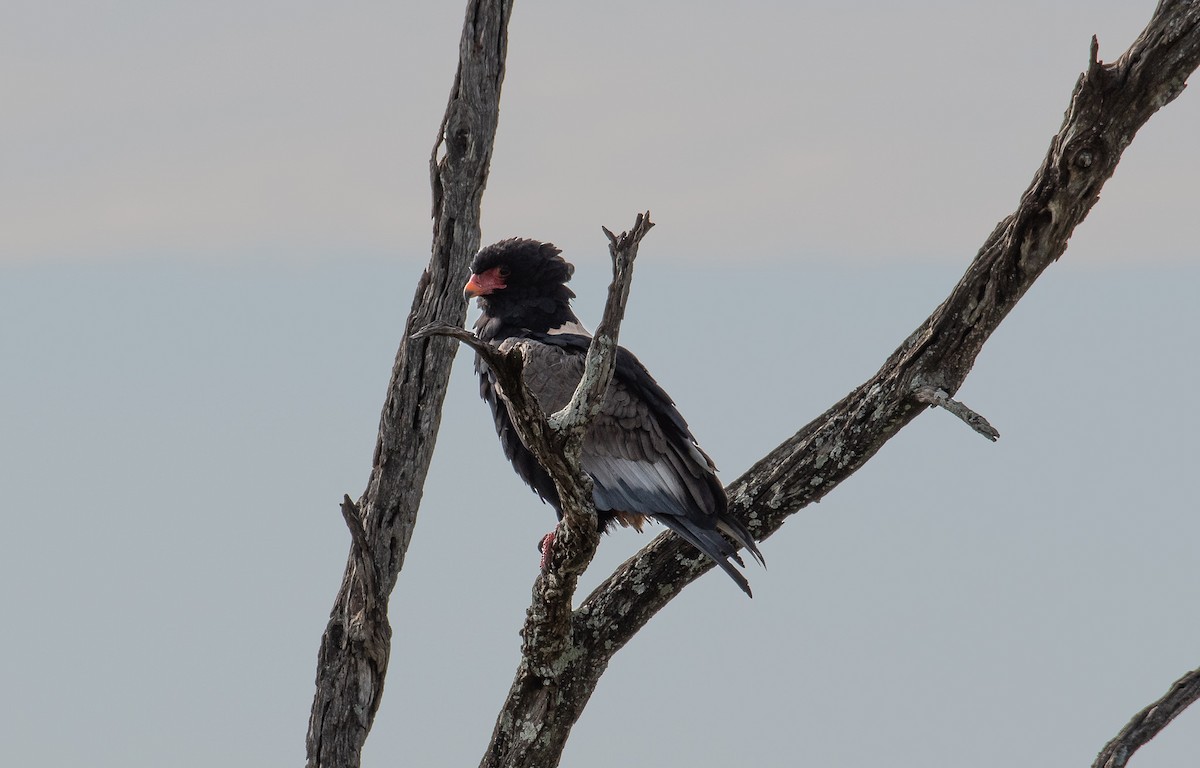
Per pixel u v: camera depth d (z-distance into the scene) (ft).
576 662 43.34
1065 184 37.32
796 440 43.68
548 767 43.96
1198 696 38.60
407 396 49.01
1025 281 38.96
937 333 40.14
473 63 48.21
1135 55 36.11
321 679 48.75
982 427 38.42
